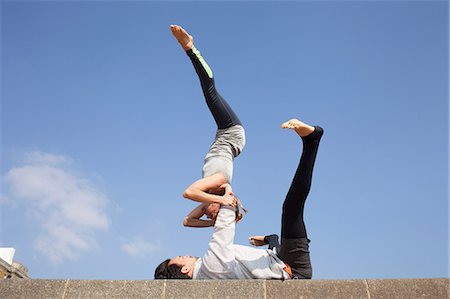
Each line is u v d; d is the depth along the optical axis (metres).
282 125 4.36
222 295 3.83
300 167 4.38
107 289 3.88
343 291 3.84
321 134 4.39
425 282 3.85
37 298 3.83
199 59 5.16
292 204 4.38
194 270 4.46
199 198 4.45
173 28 5.07
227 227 4.41
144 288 3.88
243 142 5.23
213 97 5.20
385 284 3.86
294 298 3.81
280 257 4.52
